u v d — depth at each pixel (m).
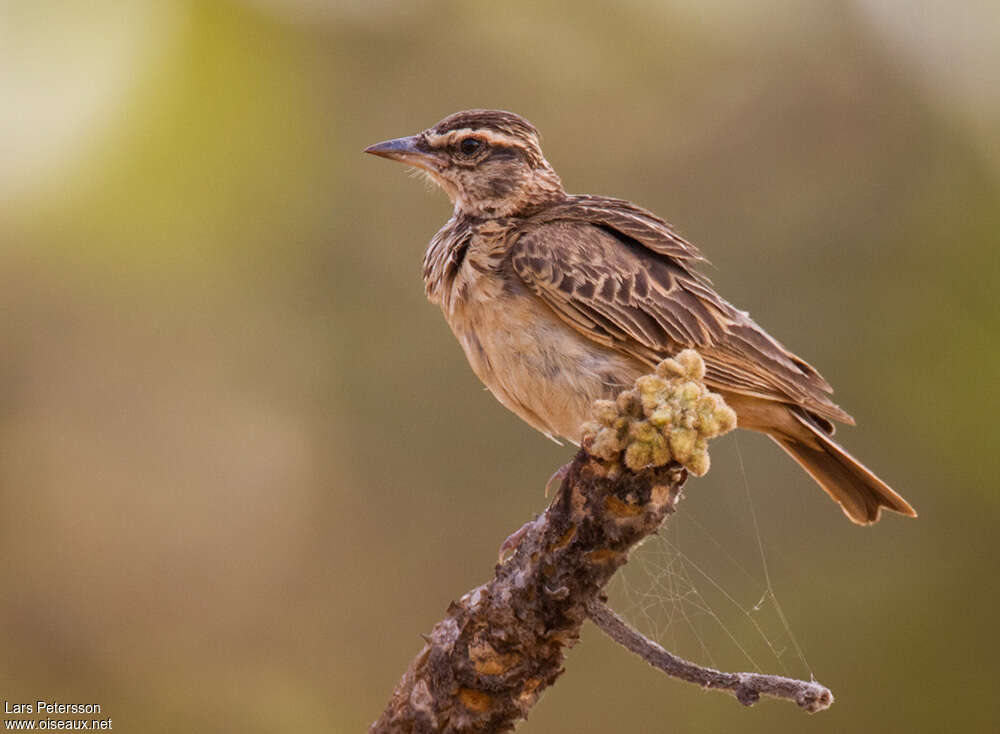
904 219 14.62
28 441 15.38
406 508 14.38
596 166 15.52
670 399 5.89
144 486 15.26
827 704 6.25
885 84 15.20
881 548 13.16
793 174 15.05
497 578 6.38
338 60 16.27
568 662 13.15
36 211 15.84
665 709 12.96
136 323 15.61
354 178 15.84
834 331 14.10
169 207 15.82
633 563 12.94
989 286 14.14
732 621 12.86
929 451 13.55
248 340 15.41
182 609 15.00
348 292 15.42
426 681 6.53
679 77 15.69
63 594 15.07
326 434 14.91
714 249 14.81
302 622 14.57
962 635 13.05
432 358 14.94
